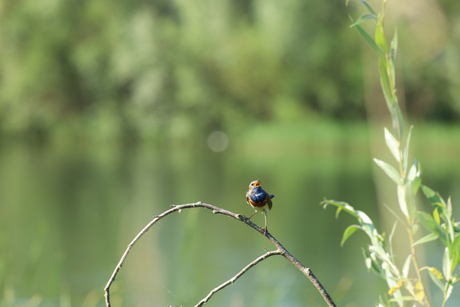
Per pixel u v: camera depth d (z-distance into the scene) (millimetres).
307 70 41562
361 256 11734
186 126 39781
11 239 13219
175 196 19891
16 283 9672
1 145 39969
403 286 3686
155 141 41125
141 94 40250
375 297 9078
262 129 39312
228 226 15211
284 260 11531
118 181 23594
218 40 41250
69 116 42938
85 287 9867
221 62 41438
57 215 16406
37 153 35094
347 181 23609
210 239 13555
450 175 23781
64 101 42781
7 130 41281
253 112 42125
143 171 26859
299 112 41375
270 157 33312
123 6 43938
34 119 41500
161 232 14273
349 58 40781
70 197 19578
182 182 23422
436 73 33469
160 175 25516
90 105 43562
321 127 38156
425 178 22859
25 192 20656
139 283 9875
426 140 32000
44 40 41594
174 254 11789
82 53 41594
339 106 41531
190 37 40688
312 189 21516
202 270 10680
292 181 23609
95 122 42188
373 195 19922
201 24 41875
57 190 21156
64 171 26703
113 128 41500
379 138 9664
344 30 40281
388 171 3318
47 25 42094
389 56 3207
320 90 41625
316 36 40281
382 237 3568
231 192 20859
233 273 10508
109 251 12250
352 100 41094
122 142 42156
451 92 35156
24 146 39656
